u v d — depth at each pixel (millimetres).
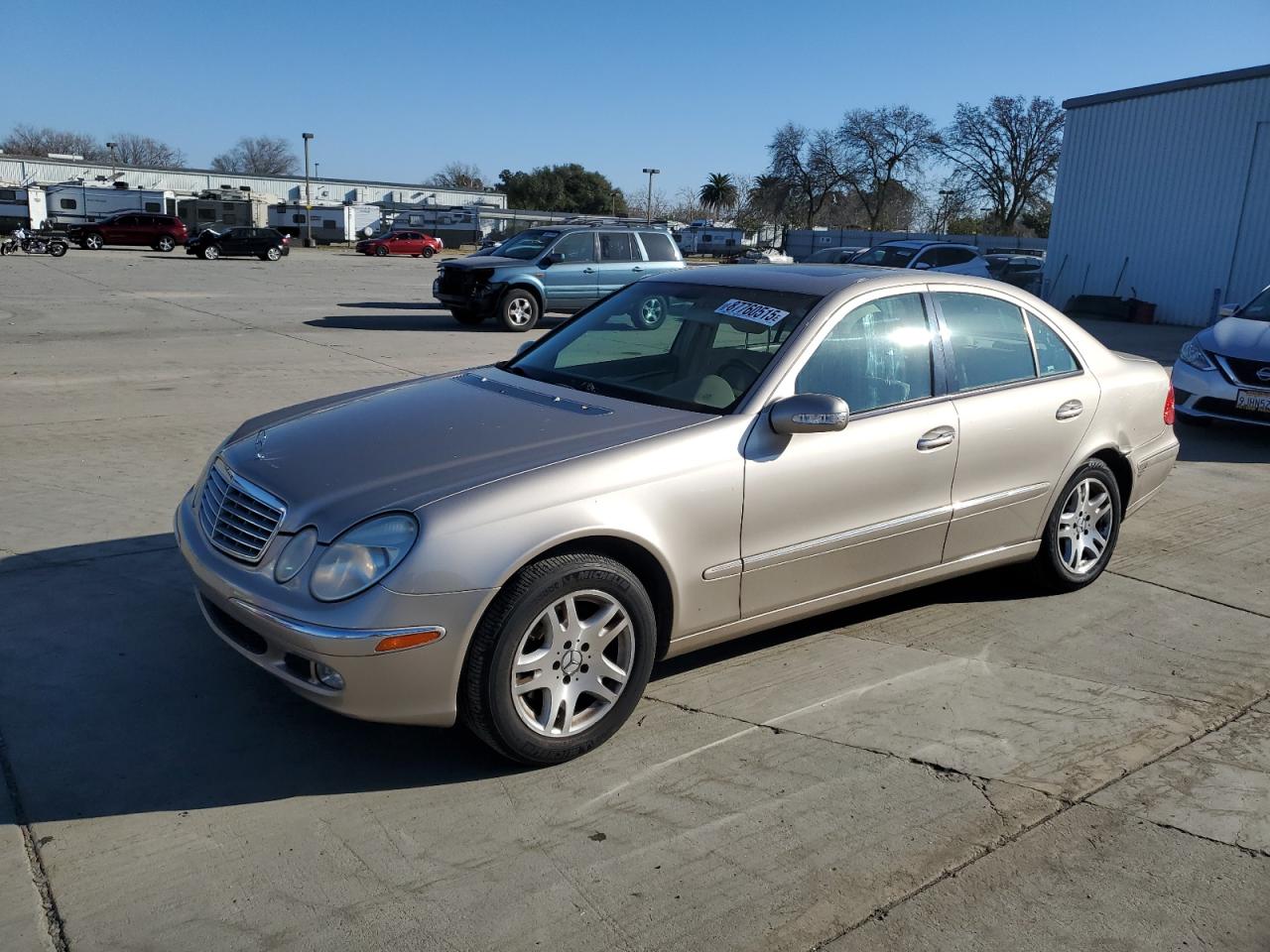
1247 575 5449
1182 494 7164
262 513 3301
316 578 3059
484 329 16594
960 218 74250
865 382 4102
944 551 4395
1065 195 24609
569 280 17000
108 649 4090
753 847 2988
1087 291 24312
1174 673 4227
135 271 29484
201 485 3822
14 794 3117
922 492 4203
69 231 43125
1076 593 5105
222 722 3584
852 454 3928
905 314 4316
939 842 3037
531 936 2600
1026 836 3076
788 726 3693
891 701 3902
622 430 3598
